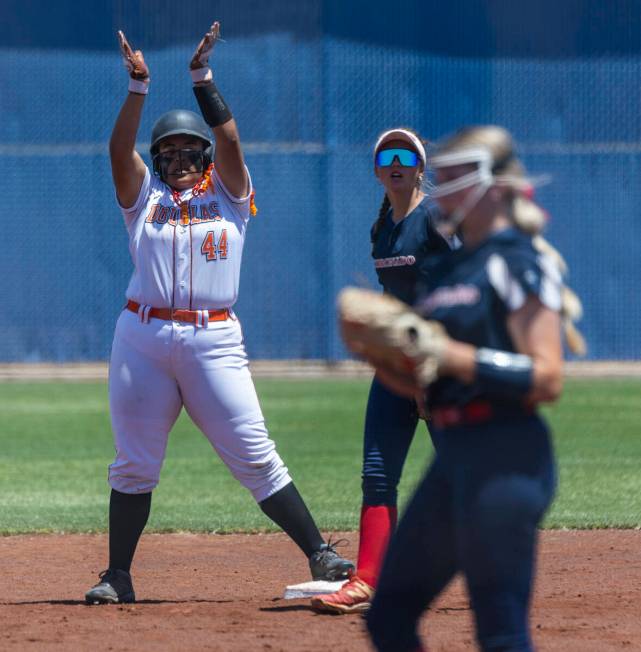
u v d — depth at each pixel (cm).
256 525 3625
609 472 4644
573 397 7512
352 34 9569
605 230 9744
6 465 4984
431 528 1470
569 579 2758
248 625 2244
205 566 3023
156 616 2331
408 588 1495
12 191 9519
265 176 9544
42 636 2158
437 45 9619
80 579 2858
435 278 1495
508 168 1440
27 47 9488
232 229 2442
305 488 4284
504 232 1432
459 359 1375
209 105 2383
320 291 9569
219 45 9519
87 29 9525
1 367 9481
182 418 6788
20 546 3341
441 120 9638
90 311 9581
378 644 1505
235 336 2453
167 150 2441
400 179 2355
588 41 9700
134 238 2425
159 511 3897
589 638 2131
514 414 1416
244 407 2447
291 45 9544
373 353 1416
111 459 5159
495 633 1391
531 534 1398
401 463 2367
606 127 9738
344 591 2334
